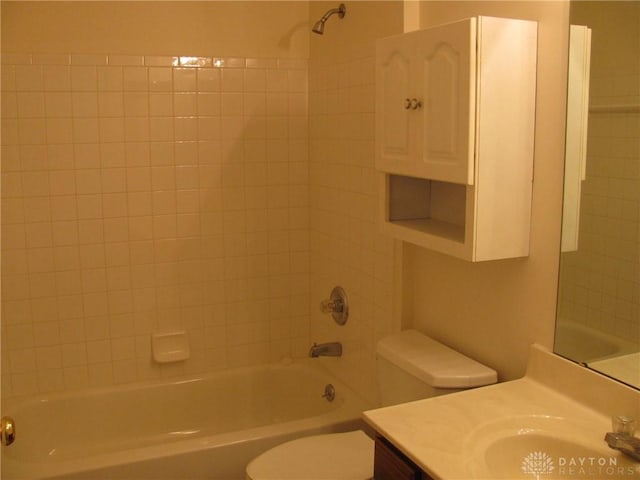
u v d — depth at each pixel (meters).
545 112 1.79
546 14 1.77
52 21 2.80
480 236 1.81
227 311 3.23
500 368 2.03
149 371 3.13
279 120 3.20
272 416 3.27
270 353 3.34
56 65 2.82
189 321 3.17
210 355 3.23
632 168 1.56
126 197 2.99
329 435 2.35
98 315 3.01
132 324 3.08
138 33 2.93
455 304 2.23
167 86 2.99
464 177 1.78
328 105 3.02
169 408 3.12
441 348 2.20
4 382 2.89
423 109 1.93
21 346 2.91
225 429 3.20
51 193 2.88
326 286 3.16
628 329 1.59
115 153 2.95
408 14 2.34
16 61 2.76
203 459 2.50
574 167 1.71
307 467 2.12
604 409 1.64
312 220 3.28
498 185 1.81
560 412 1.67
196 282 3.16
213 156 3.11
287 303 3.34
